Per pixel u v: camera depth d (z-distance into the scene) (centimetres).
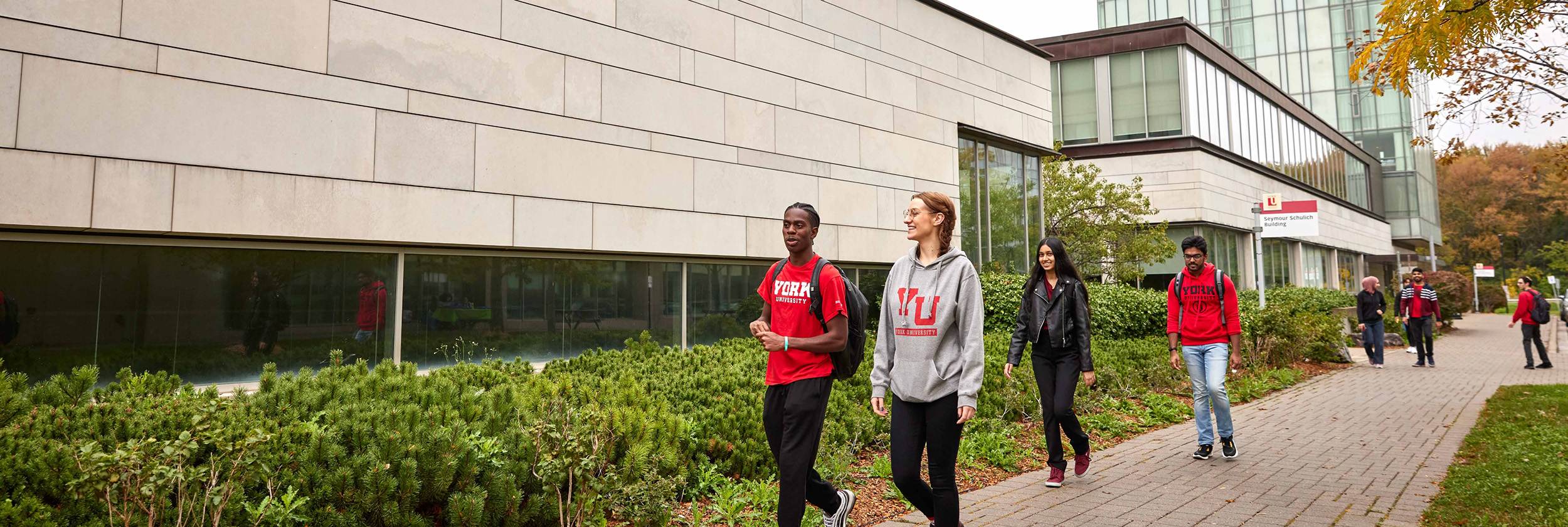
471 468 356
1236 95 2795
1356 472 561
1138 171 2484
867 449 592
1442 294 2436
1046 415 534
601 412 383
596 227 818
